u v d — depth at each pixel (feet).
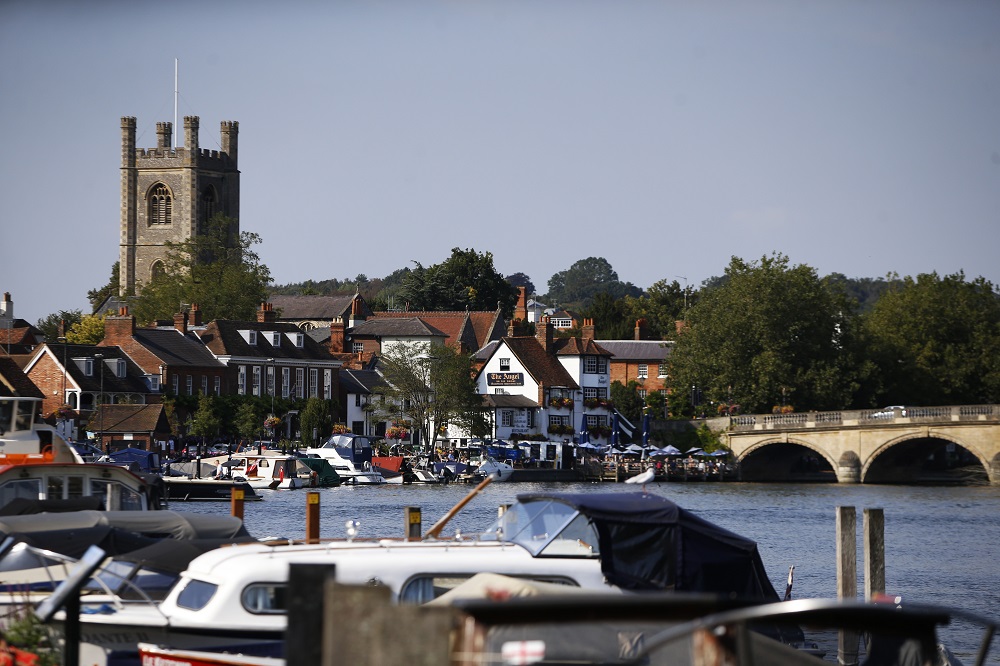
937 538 263.49
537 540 101.40
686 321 625.82
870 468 515.50
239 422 533.55
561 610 51.47
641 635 70.85
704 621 50.11
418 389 537.24
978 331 635.66
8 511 133.90
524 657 51.24
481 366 605.31
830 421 519.19
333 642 45.50
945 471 611.47
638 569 102.53
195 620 92.32
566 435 587.68
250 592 93.04
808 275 605.31
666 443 570.87
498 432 572.10
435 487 448.24
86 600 97.30
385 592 45.75
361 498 366.84
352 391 617.21
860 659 116.57
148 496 150.10
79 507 136.98
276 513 295.48
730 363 592.60
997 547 245.04
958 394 633.61
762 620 55.88
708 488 481.46
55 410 478.18
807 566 205.98
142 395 517.55
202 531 121.08
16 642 80.07
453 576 96.07
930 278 655.35
